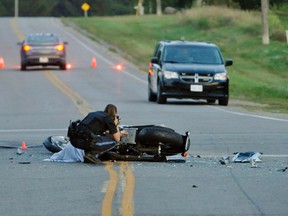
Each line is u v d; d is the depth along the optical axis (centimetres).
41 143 8038
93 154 6297
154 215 4300
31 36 19712
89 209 4453
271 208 4491
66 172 5800
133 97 13888
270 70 19450
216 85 12369
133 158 6397
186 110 11544
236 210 4434
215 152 7275
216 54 12850
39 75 18238
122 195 4853
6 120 10456
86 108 11788
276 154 7138
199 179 5475
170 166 6156
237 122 9931
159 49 13188
